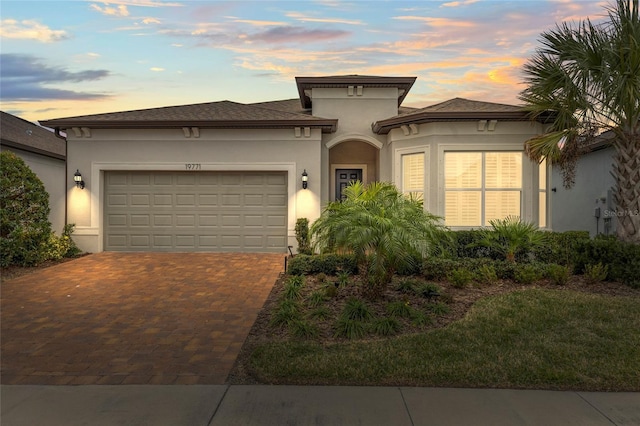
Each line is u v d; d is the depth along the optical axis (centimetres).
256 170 1213
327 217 695
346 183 1424
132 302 716
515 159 1097
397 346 491
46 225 1073
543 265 829
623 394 386
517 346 487
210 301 721
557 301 659
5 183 985
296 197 1210
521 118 1054
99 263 1059
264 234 1231
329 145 1295
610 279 790
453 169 1106
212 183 1232
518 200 1095
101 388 402
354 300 622
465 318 592
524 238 866
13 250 982
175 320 619
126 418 344
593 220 1419
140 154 1206
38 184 1075
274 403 370
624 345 485
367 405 366
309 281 824
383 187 732
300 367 434
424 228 649
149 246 1233
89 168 1209
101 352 497
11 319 624
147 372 440
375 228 614
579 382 403
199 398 380
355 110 1304
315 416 348
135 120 1164
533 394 387
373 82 1278
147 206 1231
